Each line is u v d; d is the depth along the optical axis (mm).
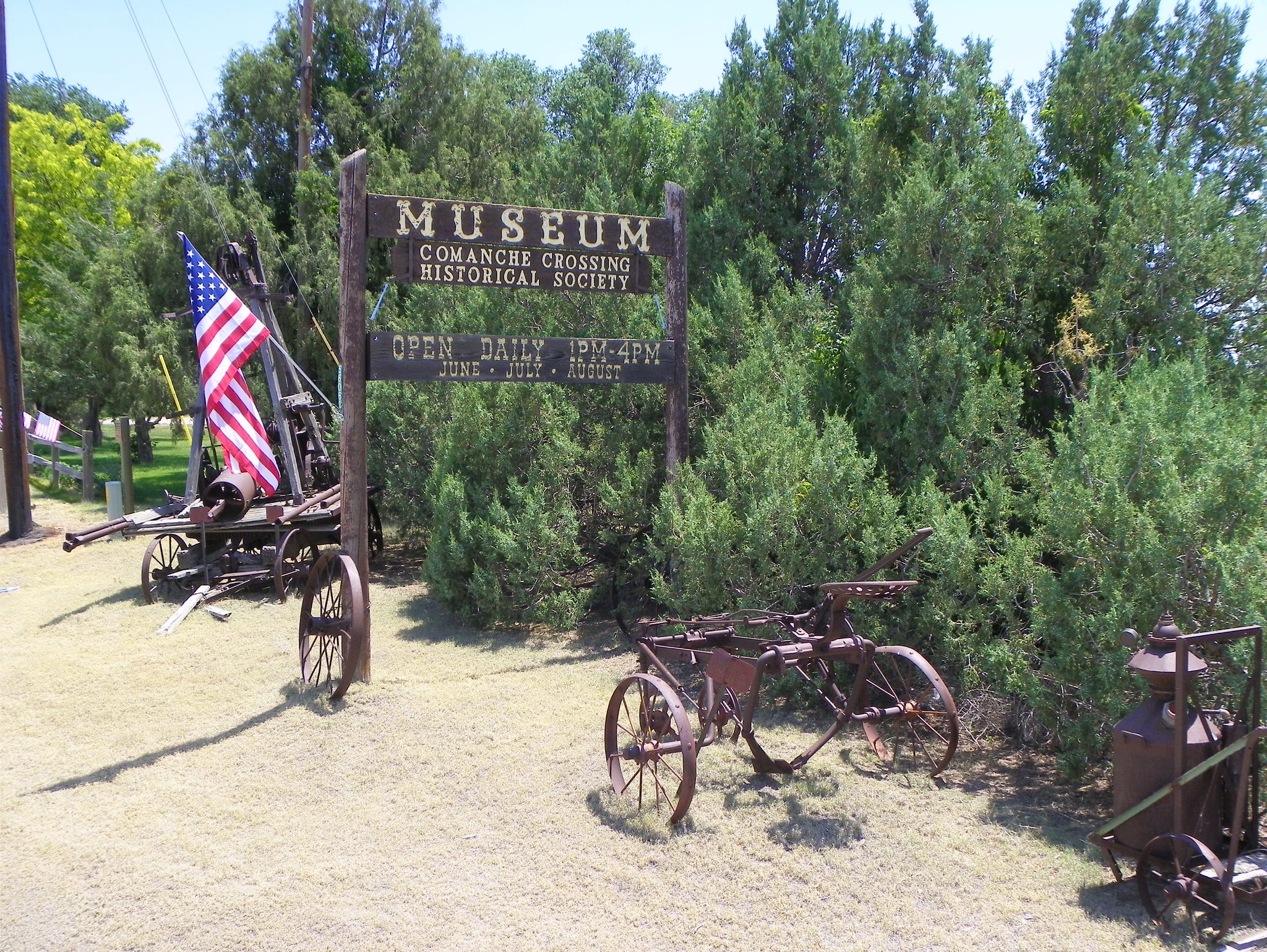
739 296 9898
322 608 7871
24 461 15141
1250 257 7461
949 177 8562
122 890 4555
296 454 11719
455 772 5922
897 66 10773
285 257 17453
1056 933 4098
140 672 7988
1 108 14891
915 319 8117
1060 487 5746
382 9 19938
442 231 7543
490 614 9359
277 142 19625
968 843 4918
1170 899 4105
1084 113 9000
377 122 19281
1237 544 4891
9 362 14875
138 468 26656
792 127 11734
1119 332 7621
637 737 5734
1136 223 7645
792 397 8570
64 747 6395
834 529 7121
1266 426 5477
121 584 11461
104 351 18266
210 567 10922
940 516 6473
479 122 20281
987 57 10109
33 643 8953
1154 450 5551
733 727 6645
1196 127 8883
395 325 15055
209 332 10719
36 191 26031
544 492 9398
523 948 4051
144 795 5637
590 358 8172
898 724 5965
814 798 5492
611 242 8133
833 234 11523
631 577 9773
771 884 4566
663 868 4727
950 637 6375
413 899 4461
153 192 18016
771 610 7176
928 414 7578
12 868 4773
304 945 4105
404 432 12469
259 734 6586
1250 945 3922
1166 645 4320
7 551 13984
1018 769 5859
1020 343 8266
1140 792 4301
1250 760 3982
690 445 9820
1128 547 5371
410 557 13250
